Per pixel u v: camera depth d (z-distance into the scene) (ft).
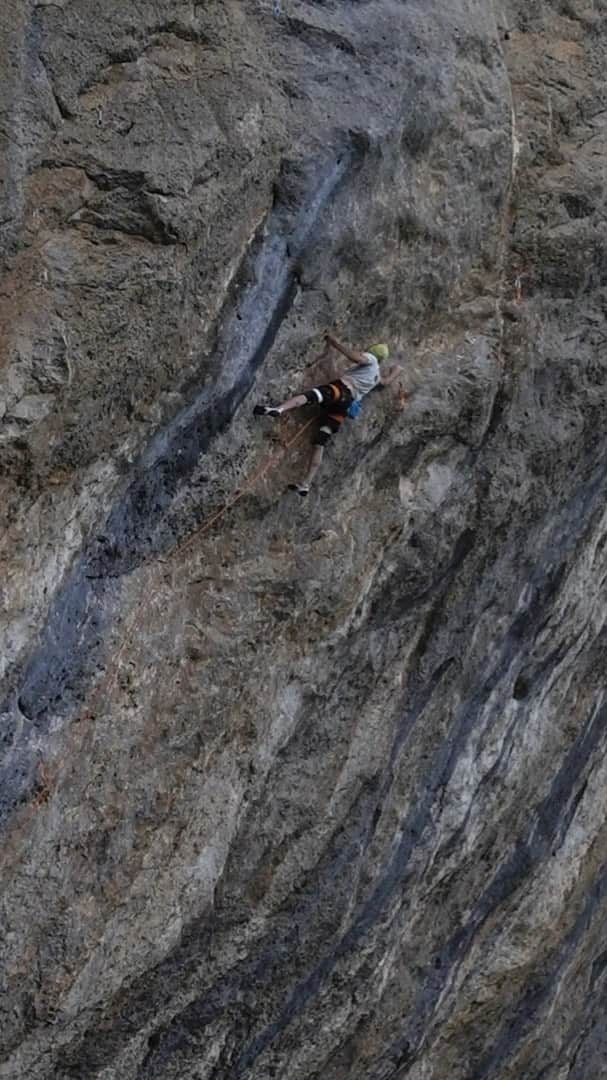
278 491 34.71
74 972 32.94
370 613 38.27
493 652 43.29
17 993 32.09
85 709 31.58
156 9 30.25
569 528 43.68
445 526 39.06
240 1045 40.22
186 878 35.32
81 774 31.78
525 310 40.19
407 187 35.88
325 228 33.55
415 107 35.40
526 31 41.96
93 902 32.91
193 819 35.01
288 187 32.68
